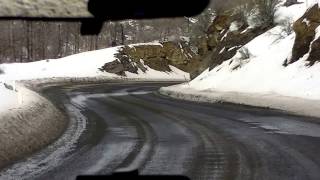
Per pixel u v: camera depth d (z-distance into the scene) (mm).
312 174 7504
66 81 55406
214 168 8172
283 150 9883
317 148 10031
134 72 75250
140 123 16188
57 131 14328
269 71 27781
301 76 24438
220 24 40312
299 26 26953
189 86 35188
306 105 19031
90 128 15141
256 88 26828
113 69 71875
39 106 17172
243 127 14188
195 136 12570
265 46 31234
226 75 32062
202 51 44406
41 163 9109
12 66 68375
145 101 27125
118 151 10414
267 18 34031
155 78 75125
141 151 10305
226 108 20938
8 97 17172
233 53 34688
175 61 83938
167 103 25188
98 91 39000
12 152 9891
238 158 9102
